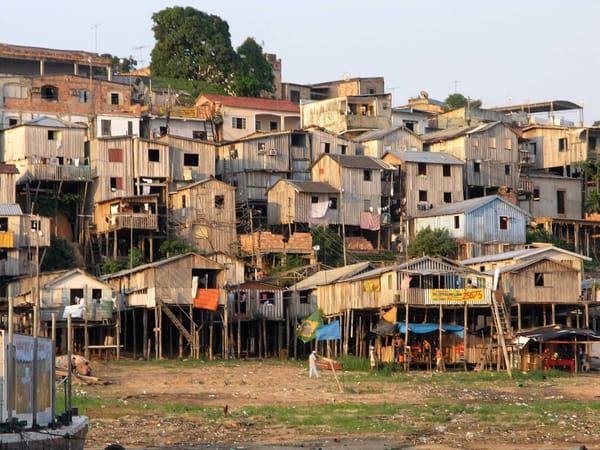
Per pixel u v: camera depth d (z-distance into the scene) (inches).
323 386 2972.4
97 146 4596.5
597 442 2049.7
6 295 3914.9
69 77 5068.9
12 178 4308.6
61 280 3663.9
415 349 3535.9
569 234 5211.6
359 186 4832.7
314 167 4958.2
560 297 3627.0
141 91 5664.4
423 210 4975.4
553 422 2278.5
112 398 2672.2
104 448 1884.8
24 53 5315.0
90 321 3661.4
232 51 6397.6
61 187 4549.7
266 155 5007.4
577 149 5526.6
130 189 4630.9
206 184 4564.5
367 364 3442.4
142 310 3887.8
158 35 6368.1
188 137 5113.2
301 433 2137.1
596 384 3085.6
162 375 3181.6
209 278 3850.9
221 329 4045.3
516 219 4773.6
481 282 3543.3
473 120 6028.5
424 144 5408.5
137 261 4264.3
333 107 5600.4
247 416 2353.6
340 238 4658.0
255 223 4884.4
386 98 5689.0
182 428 2186.3
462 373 3344.0
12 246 3993.6
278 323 4028.1
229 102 5438.0
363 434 2124.8
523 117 6284.5
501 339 3390.7
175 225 4549.7
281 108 5600.4
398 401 2662.4
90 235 4503.0
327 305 3885.3
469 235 4662.9
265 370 3373.5
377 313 3688.5
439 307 3496.6
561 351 3563.0
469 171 5221.5
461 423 2268.7
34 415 1560.0
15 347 1478.8
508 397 2765.7
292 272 4256.9
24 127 4512.8
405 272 3486.7
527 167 5546.3
